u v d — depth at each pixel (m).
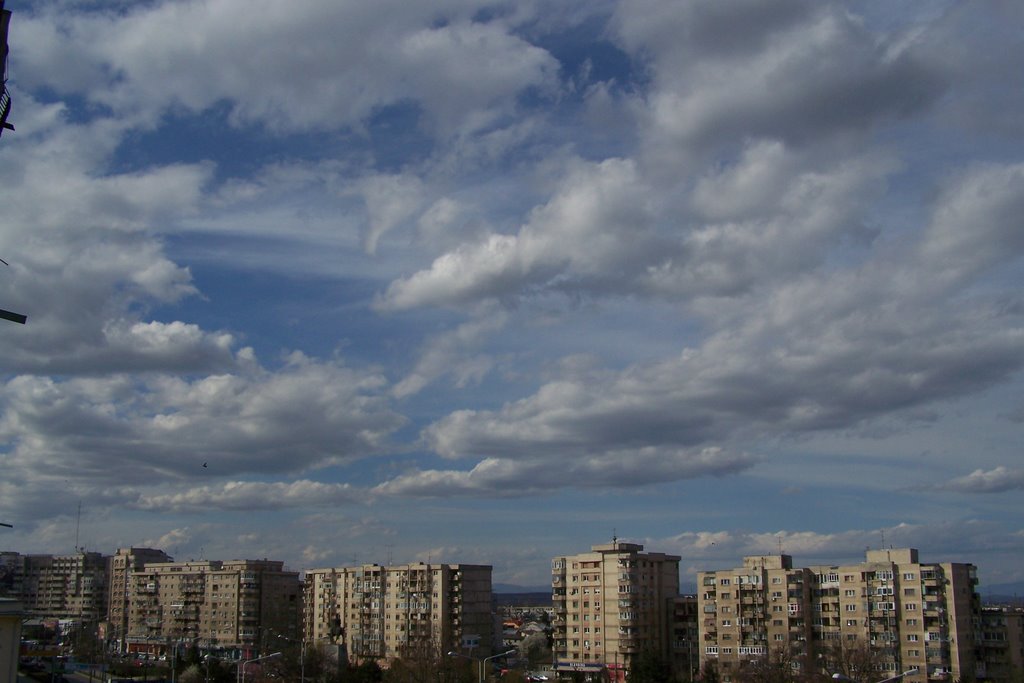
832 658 163.75
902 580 174.00
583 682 185.88
